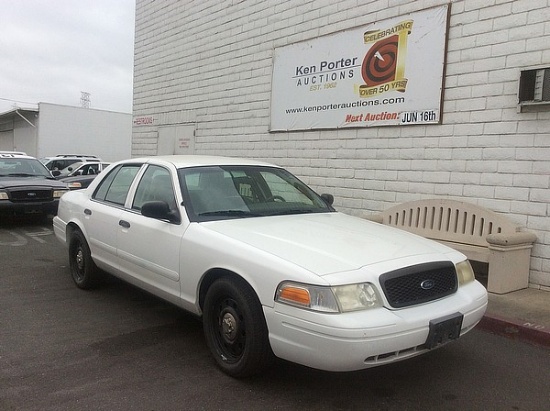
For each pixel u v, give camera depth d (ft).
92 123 114.83
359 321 9.65
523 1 19.30
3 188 33.19
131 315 16.30
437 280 11.30
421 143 23.04
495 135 20.29
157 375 11.93
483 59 20.59
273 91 31.19
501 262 18.10
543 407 10.77
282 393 11.14
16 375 11.82
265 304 10.64
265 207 14.87
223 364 11.94
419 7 22.82
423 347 10.45
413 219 22.75
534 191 19.11
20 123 118.42
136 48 45.85
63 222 19.90
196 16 37.81
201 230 12.83
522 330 14.66
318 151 28.37
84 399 10.69
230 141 35.12
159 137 43.11
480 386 11.69
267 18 31.45
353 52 25.99
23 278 20.80
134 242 15.03
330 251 11.13
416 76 23.02
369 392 11.29
